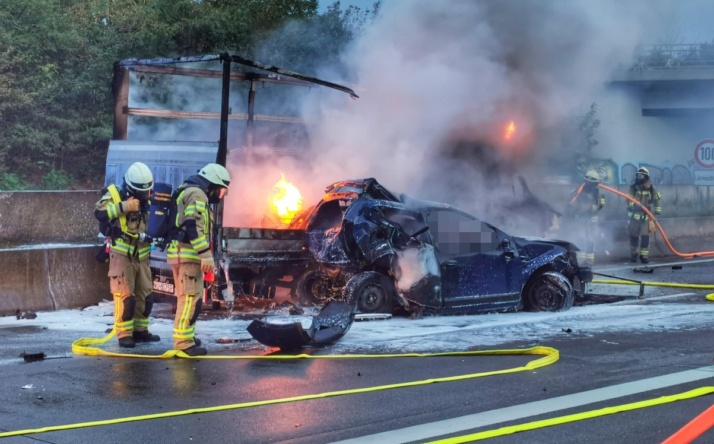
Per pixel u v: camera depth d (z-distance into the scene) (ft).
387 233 33.53
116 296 28.04
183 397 21.22
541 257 35.55
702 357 25.49
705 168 57.41
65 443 17.43
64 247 37.27
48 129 54.34
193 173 33.91
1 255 35.09
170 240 26.66
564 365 24.50
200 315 34.60
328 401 20.75
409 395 21.25
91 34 58.44
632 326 31.30
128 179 27.91
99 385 22.53
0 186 49.49
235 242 34.73
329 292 36.17
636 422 18.70
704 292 41.11
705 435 17.62
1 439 17.71
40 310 35.86
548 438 17.58
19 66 53.98
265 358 25.98
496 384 22.33
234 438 17.71
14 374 23.82
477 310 34.53
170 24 61.46
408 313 34.88
